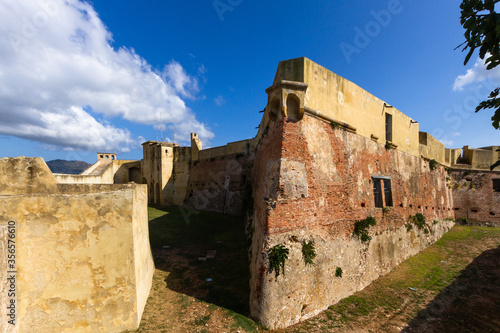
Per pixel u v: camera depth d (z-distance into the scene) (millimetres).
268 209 7301
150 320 6848
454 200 22500
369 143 11344
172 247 12984
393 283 10195
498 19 3037
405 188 13891
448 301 8781
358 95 10930
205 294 8336
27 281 5766
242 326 6684
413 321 7551
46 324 5836
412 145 15375
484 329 7258
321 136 8875
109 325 6215
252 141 20797
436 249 15062
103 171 25672
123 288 6367
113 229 6367
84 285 6105
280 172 7602
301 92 7977
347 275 9070
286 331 6785
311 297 7680
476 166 23062
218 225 17828
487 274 11242
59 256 5992
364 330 7031
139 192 8031
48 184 7266
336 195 9148
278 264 7008
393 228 12188
